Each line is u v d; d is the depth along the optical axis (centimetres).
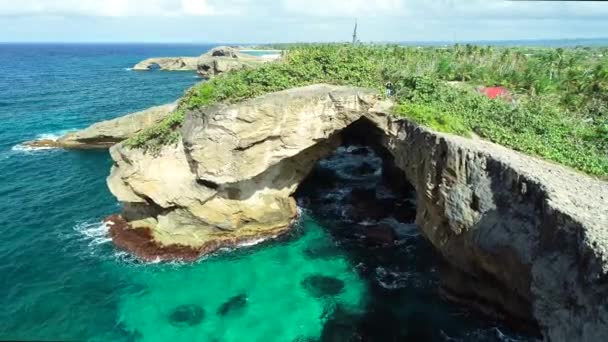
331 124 2962
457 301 2442
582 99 3419
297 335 2208
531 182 1902
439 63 4053
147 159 2872
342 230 3244
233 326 2253
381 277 2697
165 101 7756
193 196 2895
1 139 5325
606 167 2275
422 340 2184
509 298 2170
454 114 2797
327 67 3247
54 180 4088
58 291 2447
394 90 3069
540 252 1770
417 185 2653
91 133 4978
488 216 2094
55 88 9162
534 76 3828
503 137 2598
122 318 2275
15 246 2881
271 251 2966
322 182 4069
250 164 2853
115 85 9769
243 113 2708
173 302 2425
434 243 2548
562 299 1593
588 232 1510
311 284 2617
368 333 2230
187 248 2902
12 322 2184
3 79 10688
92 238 3027
